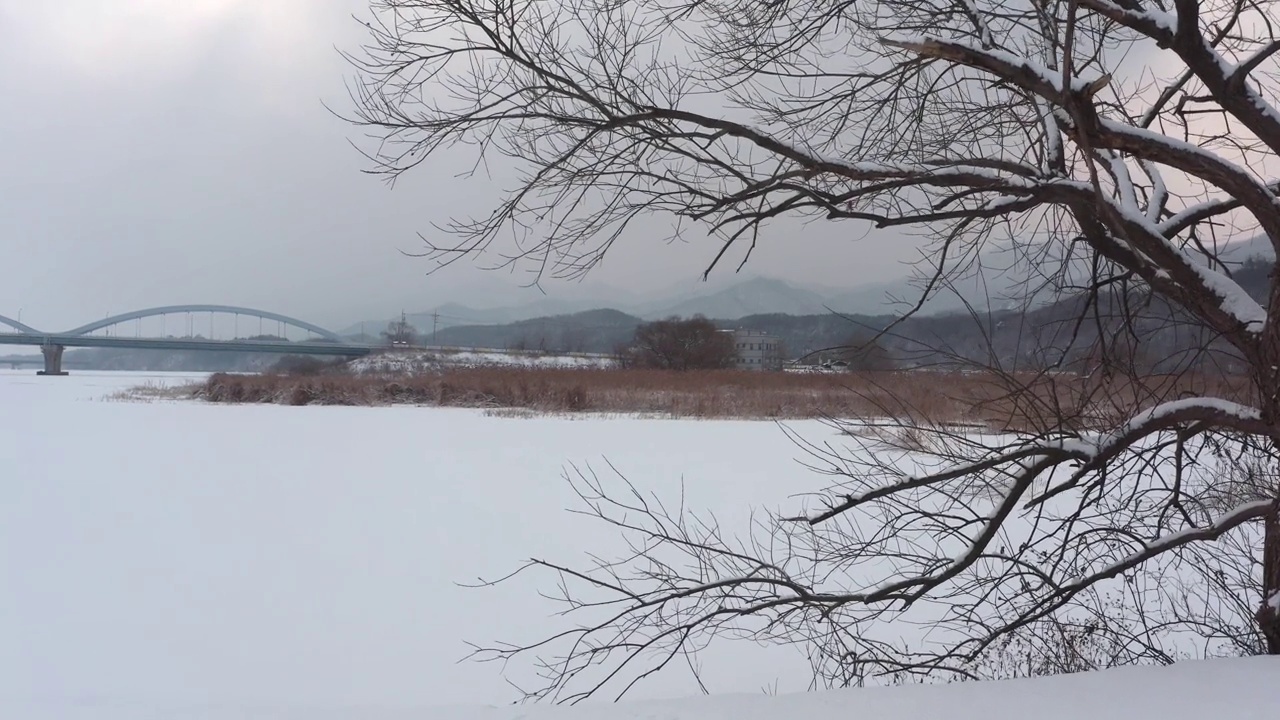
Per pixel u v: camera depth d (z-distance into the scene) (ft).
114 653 22.49
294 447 68.95
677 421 88.58
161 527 39.04
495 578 29.89
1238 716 11.51
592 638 23.79
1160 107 17.02
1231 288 15.47
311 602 27.30
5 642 23.36
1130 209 15.48
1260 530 23.58
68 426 89.10
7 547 35.01
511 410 104.88
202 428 86.58
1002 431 17.02
